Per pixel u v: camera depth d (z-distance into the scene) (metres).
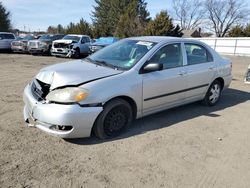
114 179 3.28
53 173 3.31
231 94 7.91
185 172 3.53
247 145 4.41
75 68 4.46
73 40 19.17
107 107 4.16
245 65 18.81
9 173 3.25
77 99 3.86
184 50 5.50
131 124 4.98
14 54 19.98
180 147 4.19
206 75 5.93
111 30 54.91
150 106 4.86
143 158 3.79
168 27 39.25
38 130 4.47
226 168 3.68
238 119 5.62
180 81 5.28
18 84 7.94
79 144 4.08
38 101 4.04
